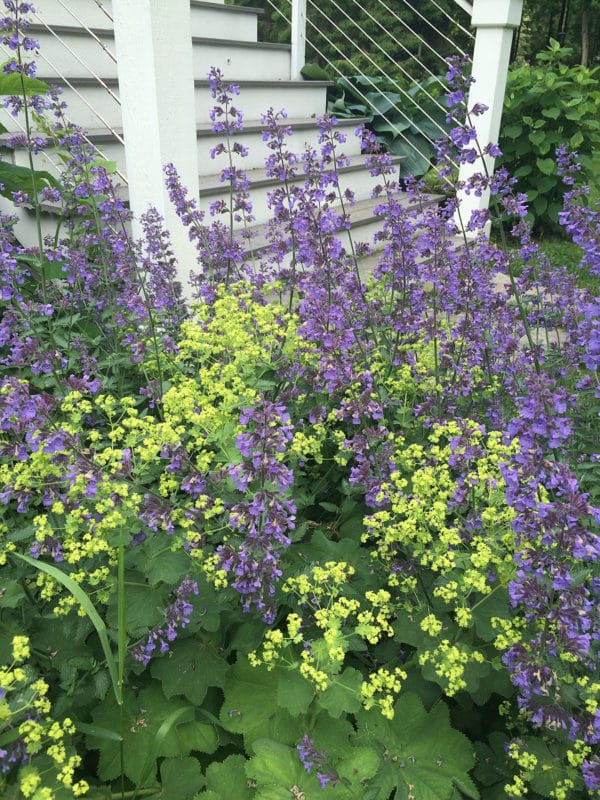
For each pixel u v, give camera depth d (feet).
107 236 5.93
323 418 4.33
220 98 5.48
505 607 3.40
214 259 5.66
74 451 3.25
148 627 3.28
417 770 3.14
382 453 3.97
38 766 2.77
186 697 3.39
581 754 2.78
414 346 4.99
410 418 4.62
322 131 5.03
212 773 3.10
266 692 3.37
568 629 2.70
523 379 4.89
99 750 3.26
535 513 2.79
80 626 3.26
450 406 4.70
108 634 3.17
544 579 2.80
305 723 3.25
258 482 3.29
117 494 3.20
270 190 8.68
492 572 3.35
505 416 4.72
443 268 4.91
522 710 3.12
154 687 3.42
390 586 3.83
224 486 3.56
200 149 8.69
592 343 3.71
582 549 2.62
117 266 5.64
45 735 2.81
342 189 10.31
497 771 3.18
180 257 6.64
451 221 4.96
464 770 3.17
